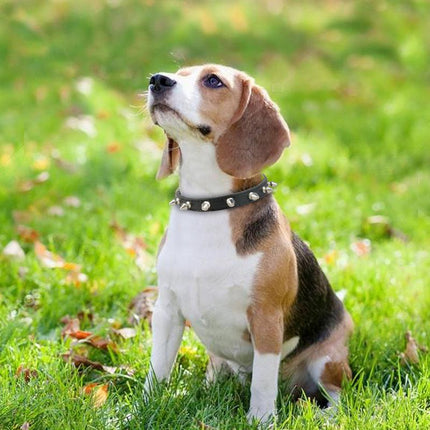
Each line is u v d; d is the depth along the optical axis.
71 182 10.66
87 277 7.95
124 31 18.89
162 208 9.94
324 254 9.18
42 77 15.50
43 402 5.43
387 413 5.57
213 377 6.23
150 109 5.57
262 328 5.59
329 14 22.38
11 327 6.73
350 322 6.72
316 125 14.48
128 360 6.54
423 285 8.28
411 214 10.85
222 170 5.56
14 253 8.33
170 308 5.86
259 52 18.78
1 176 10.70
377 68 18.58
